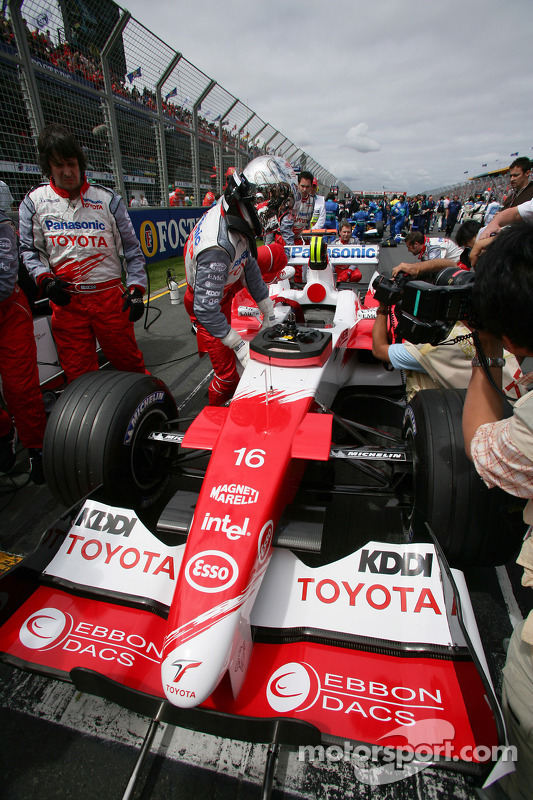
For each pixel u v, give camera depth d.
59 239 2.93
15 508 2.76
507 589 2.16
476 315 1.17
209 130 12.66
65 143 2.64
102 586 1.67
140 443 2.26
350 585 1.61
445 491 1.80
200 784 1.43
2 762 1.48
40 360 3.69
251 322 3.34
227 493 1.65
